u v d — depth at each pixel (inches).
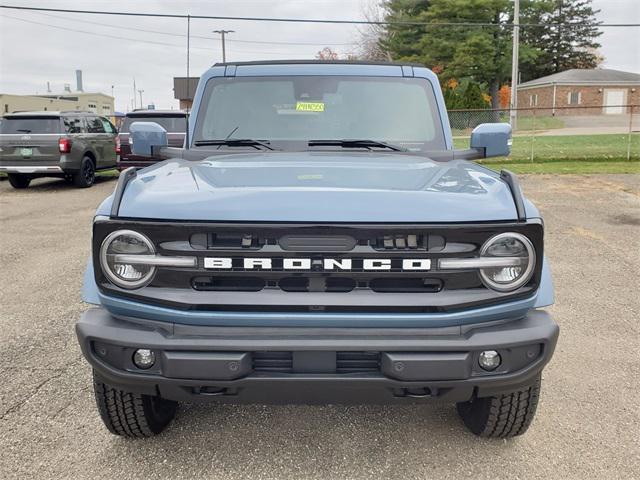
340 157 140.7
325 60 167.0
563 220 393.4
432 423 138.7
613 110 2231.8
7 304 227.5
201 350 100.1
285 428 136.9
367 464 122.8
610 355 177.9
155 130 155.0
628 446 129.5
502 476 118.8
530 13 2054.6
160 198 105.0
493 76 2005.4
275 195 104.1
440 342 100.2
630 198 483.8
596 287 247.3
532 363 105.1
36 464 122.5
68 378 161.8
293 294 100.4
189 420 140.2
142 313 102.3
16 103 1955.0
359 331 101.3
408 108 158.9
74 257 305.3
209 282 101.6
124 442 130.6
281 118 157.3
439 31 1898.4
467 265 100.6
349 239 99.3
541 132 1407.5
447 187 111.7
